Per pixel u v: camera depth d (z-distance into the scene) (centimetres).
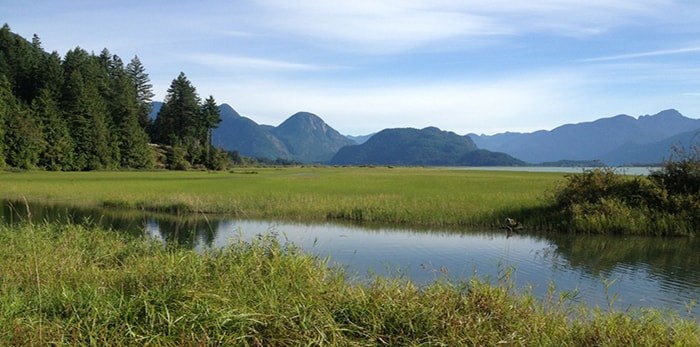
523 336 614
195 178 6081
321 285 731
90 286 700
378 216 2400
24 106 8419
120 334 566
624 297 1071
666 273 1308
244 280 739
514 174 8369
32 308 633
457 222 2236
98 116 9225
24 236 1195
